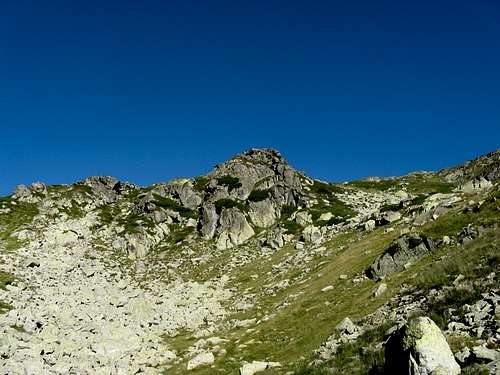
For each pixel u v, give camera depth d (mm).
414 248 39625
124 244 80438
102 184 117312
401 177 161500
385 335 24281
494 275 24609
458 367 15484
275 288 52625
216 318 47281
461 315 21016
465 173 149500
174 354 36031
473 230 36500
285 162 106375
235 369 30156
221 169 100875
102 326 41906
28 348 32500
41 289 54188
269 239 74625
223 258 72062
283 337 35000
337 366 22547
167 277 67125
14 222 92125
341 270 47438
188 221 89125
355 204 96312
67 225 91438
